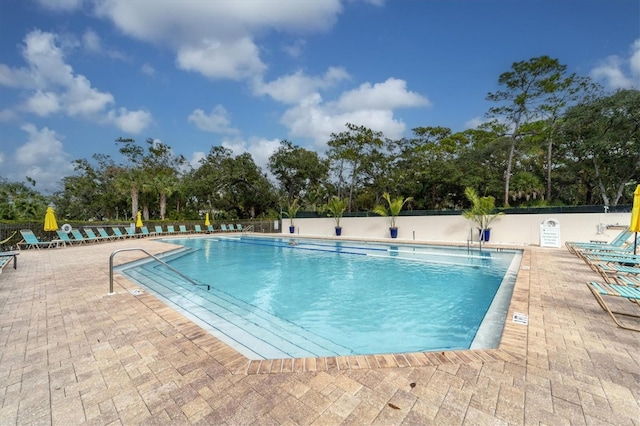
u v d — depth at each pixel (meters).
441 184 25.28
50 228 13.02
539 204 21.41
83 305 4.39
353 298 5.87
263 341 3.72
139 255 10.30
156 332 3.36
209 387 2.27
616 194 20.23
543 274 6.28
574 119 18.86
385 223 17.69
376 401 2.06
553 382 2.26
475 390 2.17
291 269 9.04
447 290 6.40
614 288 3.70
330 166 31.50
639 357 2.65
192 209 32.41
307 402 2.06
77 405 2.08
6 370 2.56
